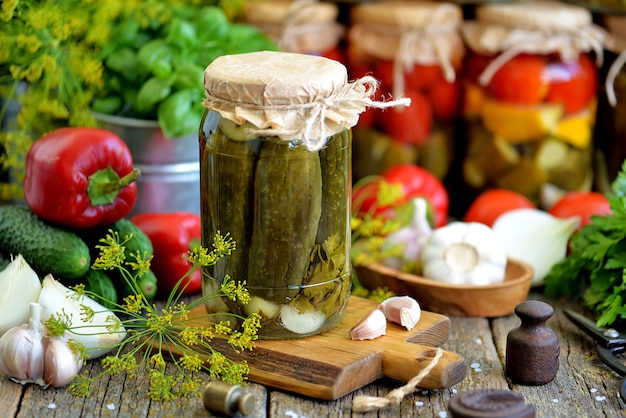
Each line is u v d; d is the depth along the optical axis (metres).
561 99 1.27
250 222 0.94
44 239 1.03
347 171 0.97
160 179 1.17
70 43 1.18
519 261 1.13
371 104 0.95
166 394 0.93
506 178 1.31
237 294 0.95
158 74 1.14
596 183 1.36
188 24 1.17
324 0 1.36
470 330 1.06
